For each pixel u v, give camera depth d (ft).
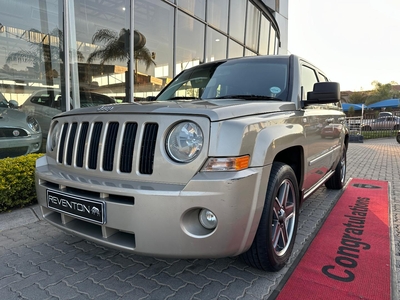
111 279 7.14
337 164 14.38
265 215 6.46
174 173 5.64
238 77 9.89
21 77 15.96
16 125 15.49
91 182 6.32
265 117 6.73
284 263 7.50
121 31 20.24
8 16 15.44
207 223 5.70
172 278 7.16
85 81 18.44
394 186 16.92
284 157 8.52
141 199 5.52
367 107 112.37
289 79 9.27
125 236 6.18
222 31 31.22
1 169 10.91
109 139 6.54
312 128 9.13
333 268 7.57
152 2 22.06
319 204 13.14
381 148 40.57
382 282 6.93
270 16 43.93
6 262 8.01
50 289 6.75
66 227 6.92
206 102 7.43
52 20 16.79
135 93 21.43
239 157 5.61
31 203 12.05
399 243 9.09
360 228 10.28
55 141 8.14
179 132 5.75
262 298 6.34
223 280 7.04
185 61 25.98
